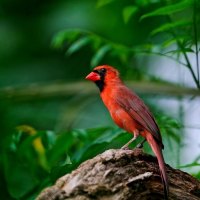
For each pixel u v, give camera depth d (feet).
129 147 38.58
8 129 52.16
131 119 36.17
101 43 42.91
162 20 56.65
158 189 28.32
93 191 27.89
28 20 61.72
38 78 59.72
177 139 38.17
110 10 59.77
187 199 28.91
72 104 45.03
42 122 53.16
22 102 51.16
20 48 60.70
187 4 34.04
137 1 40.11
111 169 28.35
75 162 35.50
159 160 29.09
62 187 28.45
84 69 60.64
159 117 37.17
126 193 27.89
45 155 39.22
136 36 58.85
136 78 45.65
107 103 37.96
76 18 60.13
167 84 42.57
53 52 60.90
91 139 37.83
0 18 61.77
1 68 59.72
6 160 39.45
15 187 39.27
